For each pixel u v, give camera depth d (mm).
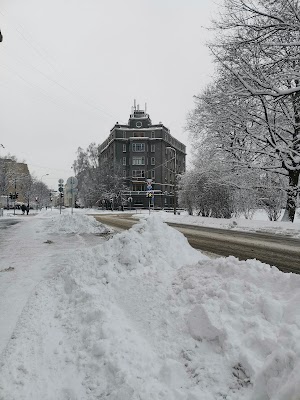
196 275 4098
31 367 2963
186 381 2594
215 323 2922
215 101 17812
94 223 16516
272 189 20453
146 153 70750
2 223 22828
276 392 2064
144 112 74938
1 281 5824
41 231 15539
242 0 14812
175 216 29312
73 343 3357
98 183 67062
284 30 14742
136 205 70000
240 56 15562
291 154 17203
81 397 2553
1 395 2572
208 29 15773
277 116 19062
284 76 15016
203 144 20406
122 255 5113
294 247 10352
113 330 3307
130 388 2473
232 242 11656
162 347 3062
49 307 4469
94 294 4344
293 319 2672
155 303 3812
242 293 3314
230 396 2328
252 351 2590
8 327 3793
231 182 20156
